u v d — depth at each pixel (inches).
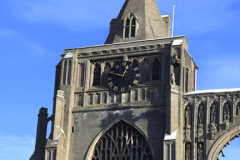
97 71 3312.0
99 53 3314.5
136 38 3400.6
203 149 2918.3
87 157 3100.4
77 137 3164.4
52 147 3056.1
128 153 3061.0
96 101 3223.4
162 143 2989.7
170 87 3004.4
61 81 3280.0
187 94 3029.0
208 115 2965.1
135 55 3240.7
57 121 3144.7
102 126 3144.7
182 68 3095.5
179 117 2970.0
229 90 2977.4
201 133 2947.8
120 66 3230.8
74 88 3280.0
